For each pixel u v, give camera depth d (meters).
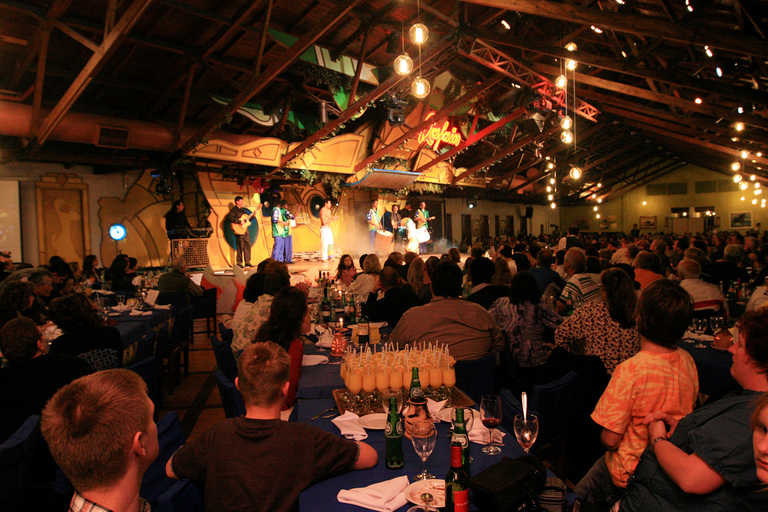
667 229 30.88
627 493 1.69
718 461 1.32
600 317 3.03
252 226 14.46
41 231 10.54
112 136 9.12
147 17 7.73
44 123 8.16
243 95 8.63
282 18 9.06
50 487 2.41
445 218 23.16
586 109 17.09
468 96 13.66
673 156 29.98
